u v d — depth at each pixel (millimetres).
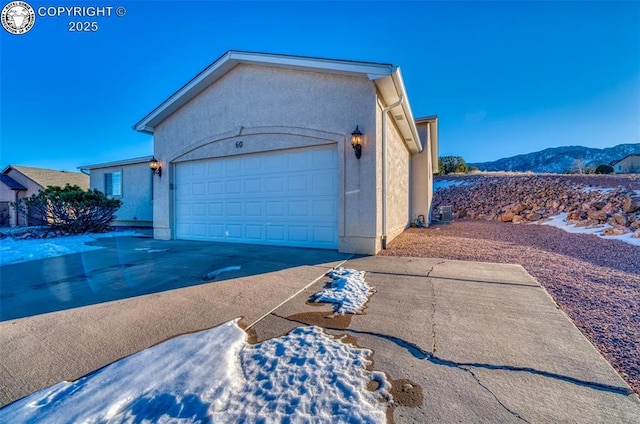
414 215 13680
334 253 6715
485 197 19406
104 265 5738
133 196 14898
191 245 8234
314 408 1706
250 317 3148
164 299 3746
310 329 2807
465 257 6281
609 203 10961
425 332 2727
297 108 7375
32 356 2379
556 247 7344
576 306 3484
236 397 1816
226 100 8477
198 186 9297
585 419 1610
